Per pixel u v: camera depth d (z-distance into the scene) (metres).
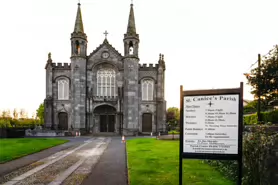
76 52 47.22
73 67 46.16
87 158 16.66
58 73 49.12
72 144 26.77
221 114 7.32
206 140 7.46
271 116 15.92
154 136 42.44
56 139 33.09
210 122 7.44
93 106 47.38
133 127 45.12
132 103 45.56
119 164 14.34
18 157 16.88
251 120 20.00
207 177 10.48
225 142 7.26
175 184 9.49
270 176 6.94
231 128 7.21
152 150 19.75
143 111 48.34
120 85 48.31
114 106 47.59
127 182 10.32
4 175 11.76
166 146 22.84
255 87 17.42
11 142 27.33
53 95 48.62
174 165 13.14
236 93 7.16
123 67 48.22
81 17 48.94
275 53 16.39
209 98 7.46
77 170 12.76
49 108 47.69
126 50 47.00
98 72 49.03
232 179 9.98
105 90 48.78
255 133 8.67
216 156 7.34
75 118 44.94
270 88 16.70
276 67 16.06
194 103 7.64
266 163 7.18
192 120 7.64
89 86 47.88
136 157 16.06
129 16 48.41
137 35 47.56
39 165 14.20
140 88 48.88
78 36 46.66
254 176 8.20
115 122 47.75
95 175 11.61
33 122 70.88
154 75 49.19
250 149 8.59
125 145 25.61
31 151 19.75
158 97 48.56
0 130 36.56
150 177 10.56
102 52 48.75
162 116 47.97
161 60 49.56
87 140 32.72
